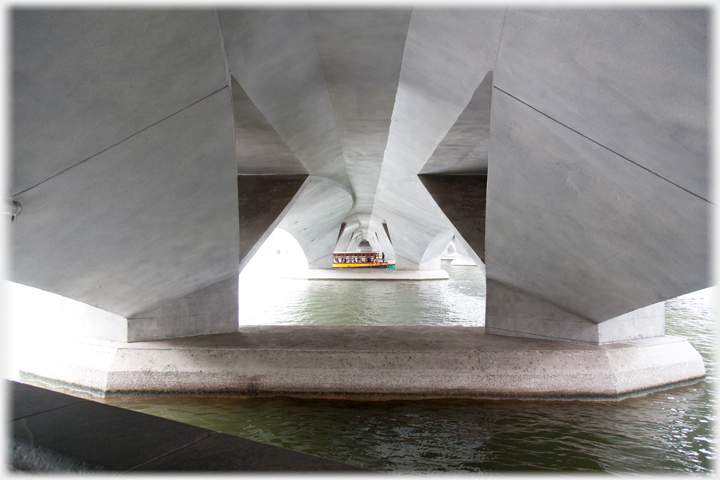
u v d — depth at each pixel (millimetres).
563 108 6520
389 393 10492
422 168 17406
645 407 9914
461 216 16469
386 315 21922
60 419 4035
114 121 6281
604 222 7883
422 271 41094
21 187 6305
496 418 9312
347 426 8922
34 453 3484
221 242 10789
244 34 7297
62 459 3361
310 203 23438
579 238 8812
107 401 10422
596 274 9492
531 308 12336
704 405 10016
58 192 6746
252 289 33438
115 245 8648
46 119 5586
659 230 7074
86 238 8023
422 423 9062
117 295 10453
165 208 8609
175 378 10727
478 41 7273
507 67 6859
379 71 10711
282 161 15391
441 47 8438
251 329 13234
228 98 7531
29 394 4617
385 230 51531
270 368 10797
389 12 8141
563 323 12008
